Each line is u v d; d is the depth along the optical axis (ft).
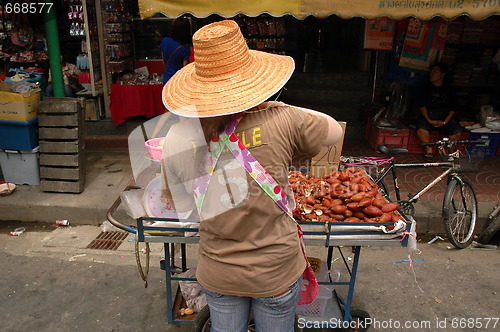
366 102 22.26
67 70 19.95
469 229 12.30
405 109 19.29
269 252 4.91
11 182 14.32
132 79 20.07
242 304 5.41
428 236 12.72
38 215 13.08
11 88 13.74
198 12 11.30
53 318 8.99
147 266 8.00
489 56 18.99
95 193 13.79
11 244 11.92
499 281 10.39
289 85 23.34
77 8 17.70
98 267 10.84
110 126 19.63
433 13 11.08
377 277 10.55
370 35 19.19
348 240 6.83
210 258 5.11
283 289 5.11
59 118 13.23
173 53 15.29
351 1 11.09
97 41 18.85
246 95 4.54
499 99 19.13
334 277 8.67
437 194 13.97
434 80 16.52
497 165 16.44
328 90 22.35
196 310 8.70
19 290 9.87
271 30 20.25
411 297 9.78
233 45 4.61
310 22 24.93
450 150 11.87
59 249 11.68
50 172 13.67
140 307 9.36
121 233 12.64
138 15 21.35
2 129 13.51
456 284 10.27
